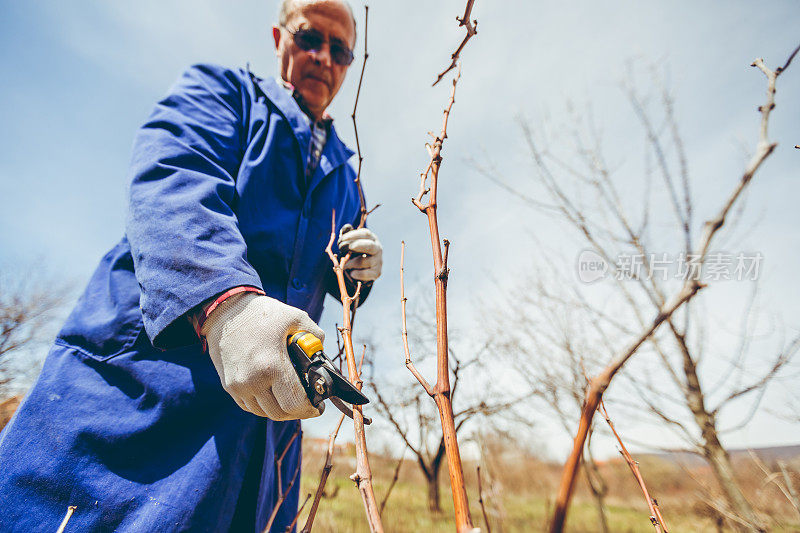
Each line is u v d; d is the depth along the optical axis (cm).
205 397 96
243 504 105
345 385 70
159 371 95
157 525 82
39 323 1311
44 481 81
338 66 161
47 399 89
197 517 86
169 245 84
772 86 38
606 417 101
